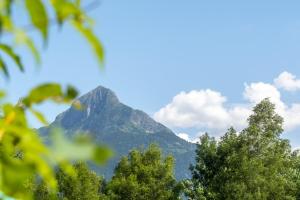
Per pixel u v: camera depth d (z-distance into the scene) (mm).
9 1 1766
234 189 63000
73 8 1840
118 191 70125
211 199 64938
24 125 2061
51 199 1938
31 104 2031
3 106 2068
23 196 1690
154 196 70188
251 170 64875
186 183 68312
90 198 67750
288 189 70125
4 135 1895
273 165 70000
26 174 1678
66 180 66312
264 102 73875
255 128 70562
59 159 1565
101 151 1534
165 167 72312
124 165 73562
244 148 67750
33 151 1754
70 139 1585
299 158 76000
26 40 1774
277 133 73688
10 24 1759
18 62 1974
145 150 74688
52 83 1978
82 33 1870
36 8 1765
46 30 1781
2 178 1663
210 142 69312
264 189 65812
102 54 1883
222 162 68375
